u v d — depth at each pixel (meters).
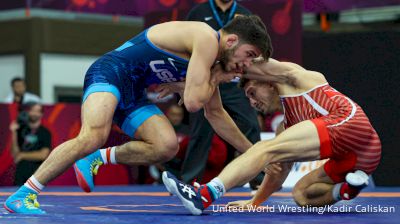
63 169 5.58
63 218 5.16
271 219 5.04
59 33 17.41
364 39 11.95
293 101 5.66
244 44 5.41
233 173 5.29
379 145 5.58
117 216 5.33
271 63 5.67
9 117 12.09
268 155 5.33
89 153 5.56
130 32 18.20
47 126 12.30
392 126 11.75
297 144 5.35
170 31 5.68
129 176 12.92
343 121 5.42
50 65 17.33
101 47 17.97
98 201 7.58
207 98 5.42
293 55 12.29
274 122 11.87
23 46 17.19
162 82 5.95
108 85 5.61
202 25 5.58
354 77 12.05
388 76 11.79
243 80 5.86
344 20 14.99
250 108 8.75
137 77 5.83
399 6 14.40
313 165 10.95
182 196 5.24
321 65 12.38
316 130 5.37
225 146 11.20
